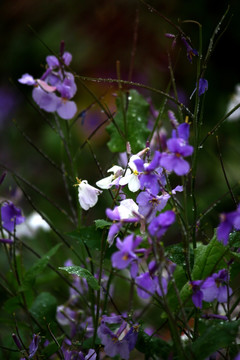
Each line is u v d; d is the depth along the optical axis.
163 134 0.91
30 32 1.66
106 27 1.54
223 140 1.37
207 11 1.38
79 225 0.84
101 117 1.60
